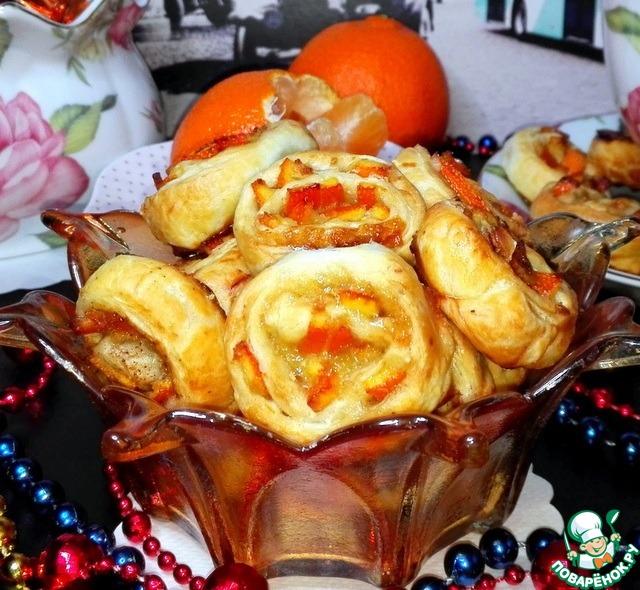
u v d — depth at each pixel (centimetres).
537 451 25
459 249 19
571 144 40
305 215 21
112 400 19
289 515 20
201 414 17
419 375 18
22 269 34
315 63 38
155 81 43
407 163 24
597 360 20
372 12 42
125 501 23
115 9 33
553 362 21
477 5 42
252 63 43
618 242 24
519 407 19
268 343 19
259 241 21
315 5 42
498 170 39
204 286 21
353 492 19
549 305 21
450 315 20
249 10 42
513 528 22
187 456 19
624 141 37
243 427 17
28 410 27
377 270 19
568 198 35
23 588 21
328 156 23
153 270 20
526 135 39
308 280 19
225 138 26
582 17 42
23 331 21
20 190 32
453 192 23
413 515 20
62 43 32
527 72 44
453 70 44
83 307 21
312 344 19
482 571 21
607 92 43
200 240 24
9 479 24
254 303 19
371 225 21
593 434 25
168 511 23
